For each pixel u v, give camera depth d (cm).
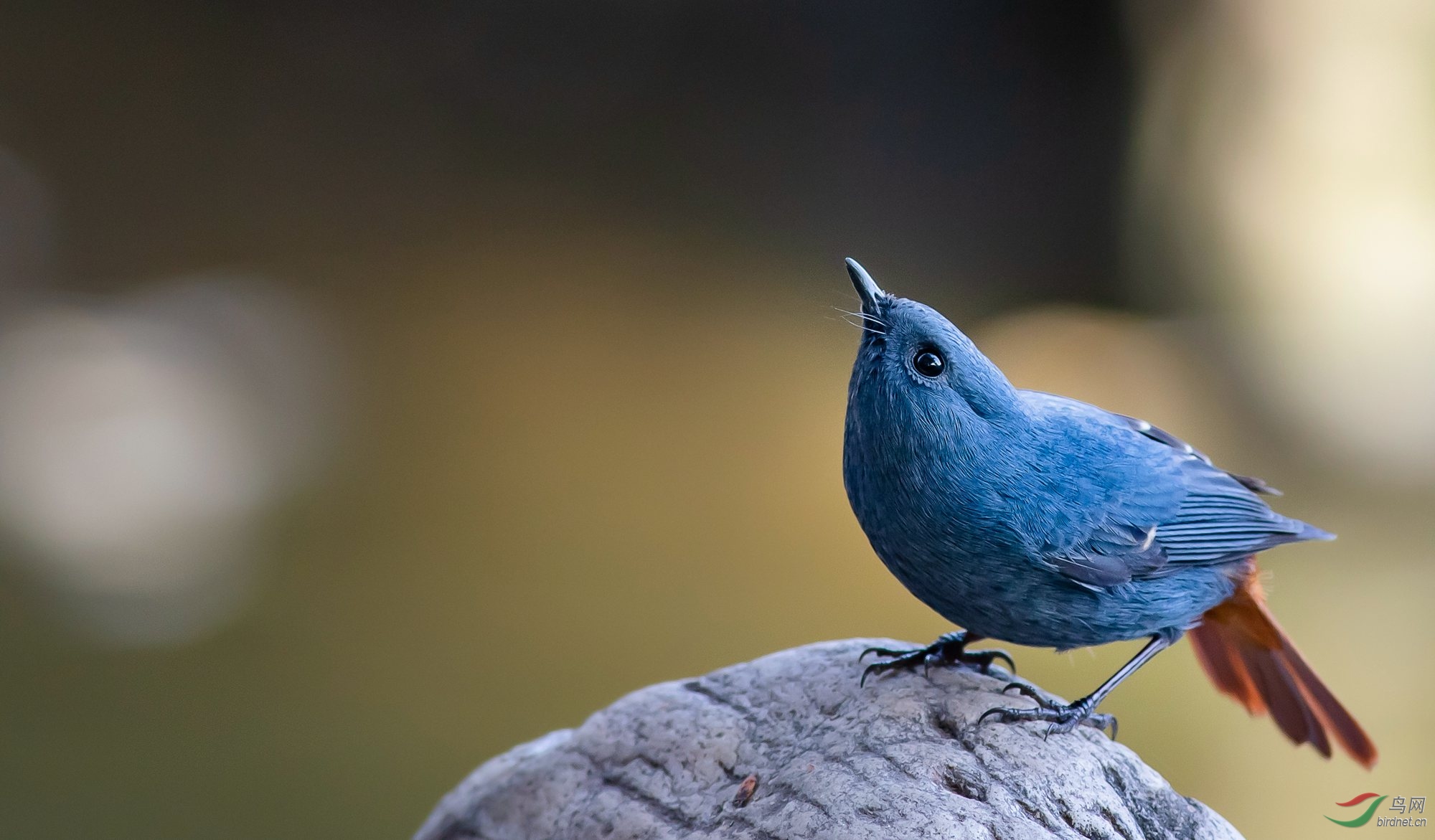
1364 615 1212
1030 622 459
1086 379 1761
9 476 1445
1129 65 2128
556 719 1080
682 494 1504
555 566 1341
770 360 1870
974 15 2383
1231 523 483
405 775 1004
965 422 441
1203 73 1953
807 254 2236
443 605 1266
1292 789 974
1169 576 473
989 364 454
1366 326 1681
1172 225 1969
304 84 2494
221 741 1050
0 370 1655
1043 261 2145
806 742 445
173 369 1728
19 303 1862
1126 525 458
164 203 2177
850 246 2239
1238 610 514
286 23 2573
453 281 2066
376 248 2123
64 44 2466
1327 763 1004
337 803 963
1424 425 1547
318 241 2128
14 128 2275
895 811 399
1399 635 1173
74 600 1262
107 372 1688
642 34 2536
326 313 1936
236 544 1383
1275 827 931
